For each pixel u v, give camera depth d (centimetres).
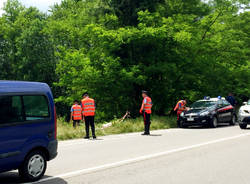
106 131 1548
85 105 1345
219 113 1953
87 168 752
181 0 2842
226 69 2795
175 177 661
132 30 2467
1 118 591
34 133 644
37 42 4384
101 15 2894
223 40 2738
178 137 1363
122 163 805
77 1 4216
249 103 1823
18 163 612
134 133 1570
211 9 2881
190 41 2528
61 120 2048
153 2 2708
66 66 2867
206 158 864
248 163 798
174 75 2631
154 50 2664
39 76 4481
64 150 1026
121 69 2605
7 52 4778
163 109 2869
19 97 630
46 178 660
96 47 2880
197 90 2827
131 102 2911
